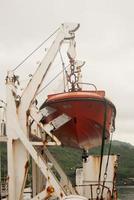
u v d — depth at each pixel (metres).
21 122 11.33
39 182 13.24
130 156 144.38
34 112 11.48
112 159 12.21
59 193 10.82
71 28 12.17
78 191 12.25
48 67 11.68
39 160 10.90
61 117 13.04
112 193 11.93
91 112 13.12
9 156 11.02
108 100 13.48
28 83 11.53
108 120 14.01
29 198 13.06
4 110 11.71
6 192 11.44
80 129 13.43
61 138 13.94
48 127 11.93
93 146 15.02
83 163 12.29
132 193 78.75
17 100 11.47
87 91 13.20
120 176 130.38
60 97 12.97
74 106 12.94
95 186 12.02
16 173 11.03
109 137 14.73
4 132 11.77
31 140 12.12
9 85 11.27
